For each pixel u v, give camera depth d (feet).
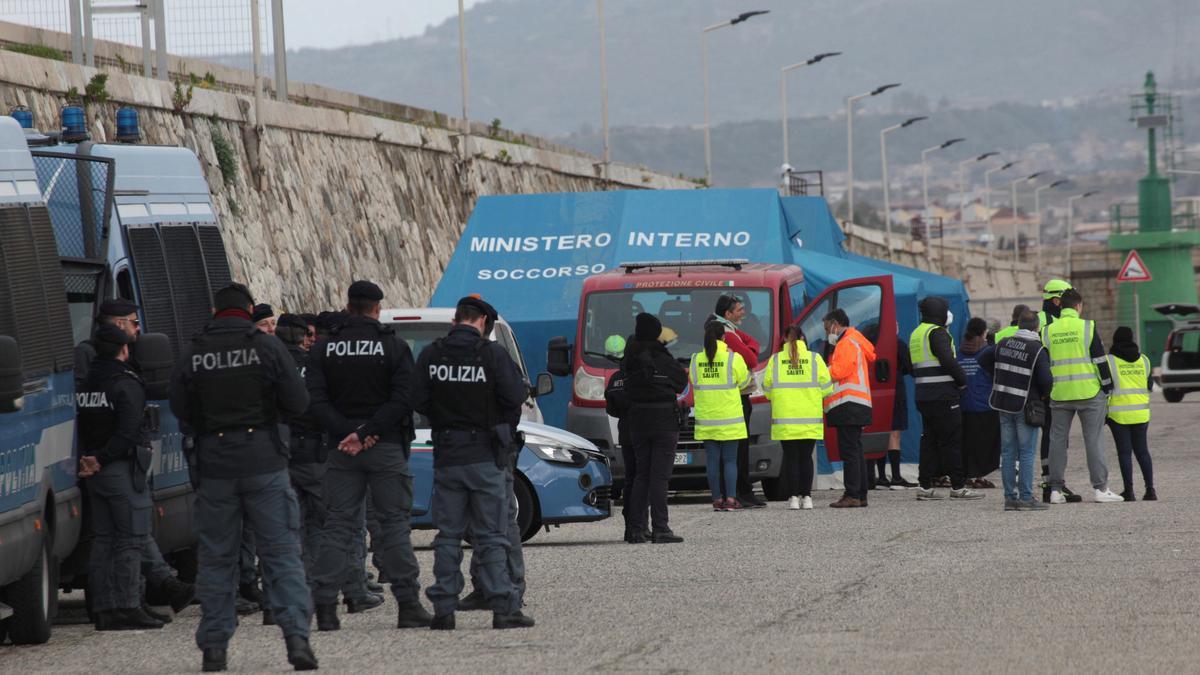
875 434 257.75
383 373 126.41
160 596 152.25
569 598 139.23
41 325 123.44
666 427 183.01
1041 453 247.91
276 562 109.09
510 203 283.18
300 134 336.29
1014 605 126.11
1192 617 118.11
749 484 230.89
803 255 292.81
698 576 150.92
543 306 268.21
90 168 145.59
